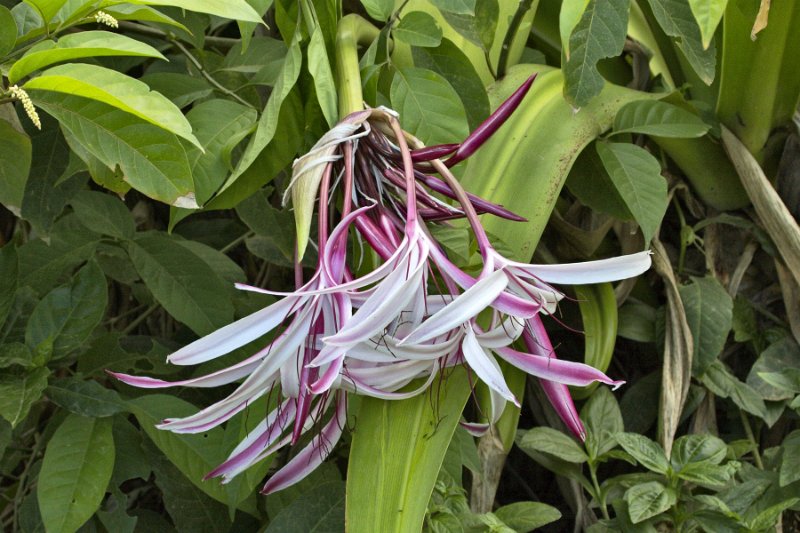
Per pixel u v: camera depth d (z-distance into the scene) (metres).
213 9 1.38
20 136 1.47
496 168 1.67
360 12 1.86
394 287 1.32
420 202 1.45
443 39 1.63
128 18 1.45
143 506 1.95
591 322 1.81
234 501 1.57
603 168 1.78
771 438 1.90
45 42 1.36
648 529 1.68
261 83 1.70
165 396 1.62
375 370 1.38
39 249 1.74
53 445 1.58
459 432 1.70
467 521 1.64
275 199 1.95
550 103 1.73
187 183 1.42
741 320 1.90
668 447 1.80
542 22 1.93
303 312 1.34
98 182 1.53
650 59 1.92
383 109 1.42
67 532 1.54
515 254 1.61
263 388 1.37
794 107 1.83
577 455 1.75
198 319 1.69
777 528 1.75
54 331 1.62
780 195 1.89
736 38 1.76
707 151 1.88
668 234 1.97
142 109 1.33
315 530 1.61
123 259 1.89
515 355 1.38
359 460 1.45
